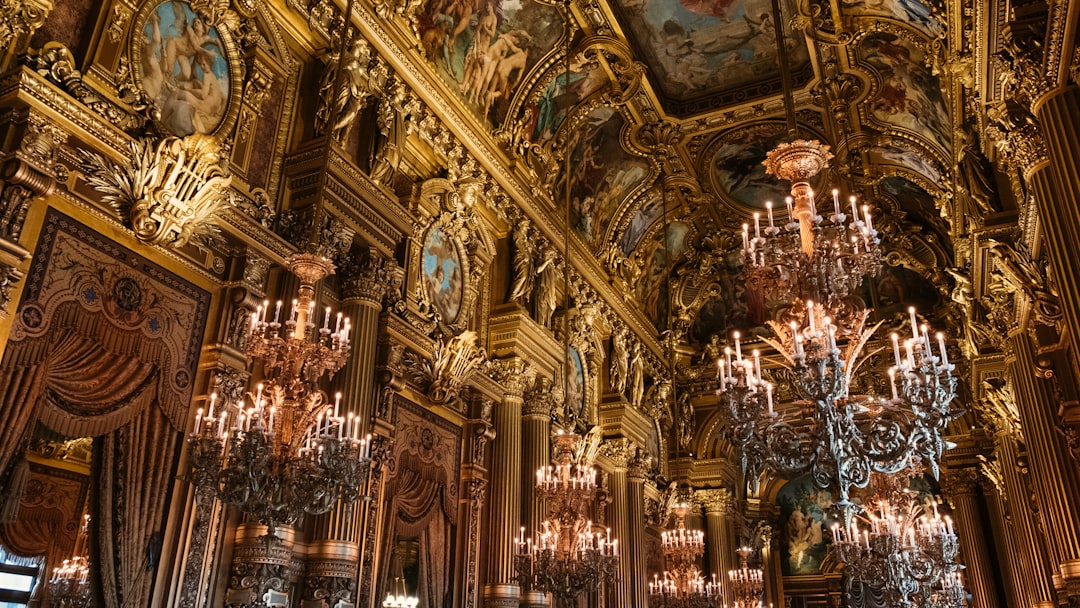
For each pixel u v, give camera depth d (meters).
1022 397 10.50
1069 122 5.98
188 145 7.06
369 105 9.98
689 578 13.62
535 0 12.60
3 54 6.04
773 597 22.83
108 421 6.32
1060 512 9.53
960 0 8.23
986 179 9.91
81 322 6.23
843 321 6.57
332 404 8.47
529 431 12.69
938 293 20.09
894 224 19.08
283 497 5.73
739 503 22.94
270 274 8.20
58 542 11.09
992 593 18.45
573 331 14.97
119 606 6.13
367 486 8.95
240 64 8.25
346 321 6.38
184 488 6.86
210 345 7.37
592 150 16.14
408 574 10.80
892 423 6.12
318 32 9.25
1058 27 5.89
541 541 9.17
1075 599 9.15
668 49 14.71
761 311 21.72
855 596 22.16
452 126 11.65
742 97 15.62
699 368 21.97
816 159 6.79
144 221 6.76
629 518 16.31
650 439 18.70
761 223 19.11
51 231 6.12
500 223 13.18
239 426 5.50
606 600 14.95
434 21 11.32
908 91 14.45
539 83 13.63
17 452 5.93
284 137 8.82
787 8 13.48
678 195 18.30
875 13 12.76
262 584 7.15
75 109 6.32
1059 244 6.33
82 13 6.78
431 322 10.72
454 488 11.01
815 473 5.87
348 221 9.02
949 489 19.69
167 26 7.48
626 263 18.38
